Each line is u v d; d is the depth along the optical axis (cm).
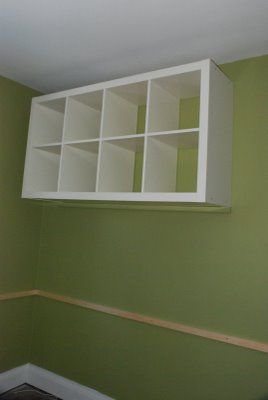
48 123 222
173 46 170
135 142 182
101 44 172
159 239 193
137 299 197
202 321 174
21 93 231
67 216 236
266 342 156
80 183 206
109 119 185
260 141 168
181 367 179
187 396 175
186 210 184
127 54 181
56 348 229
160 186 176
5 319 225
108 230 215
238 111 175
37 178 214
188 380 176
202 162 146
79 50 179
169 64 189
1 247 221
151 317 190
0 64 202
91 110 214
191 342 177
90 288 218
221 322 168
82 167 208
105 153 183
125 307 201
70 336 224
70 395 216
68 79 219
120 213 211
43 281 241
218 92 160
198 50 172
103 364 207
